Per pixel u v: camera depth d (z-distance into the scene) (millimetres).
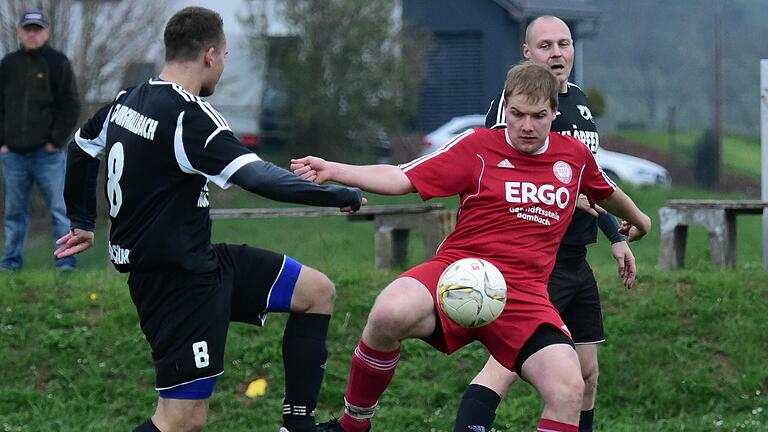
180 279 18562
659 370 28109
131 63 67750
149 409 26656
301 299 19953
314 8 83750
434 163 18469
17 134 36562
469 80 106062
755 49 169375
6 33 66062
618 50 170375
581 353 21938
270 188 17531
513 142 18531
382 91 85062
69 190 20297
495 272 17844
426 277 18234
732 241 35906
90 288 32188
